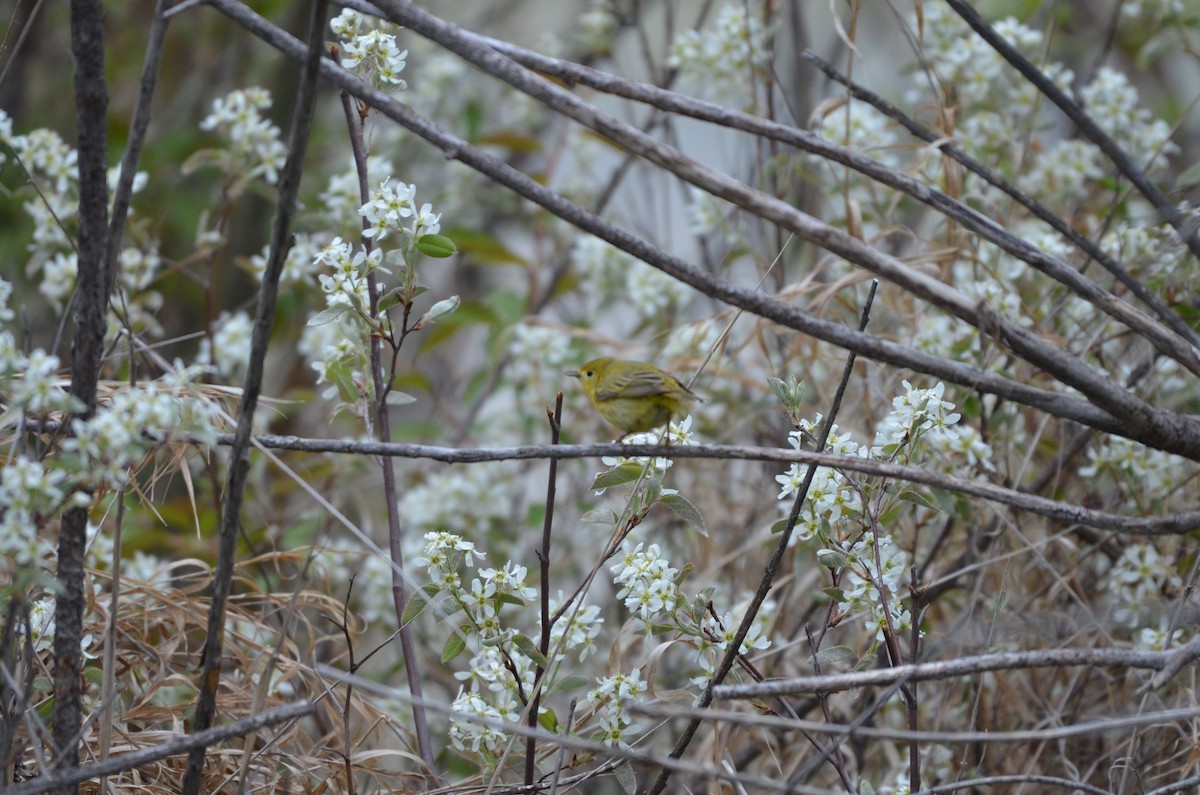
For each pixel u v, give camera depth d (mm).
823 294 9367
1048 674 9133
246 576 8383
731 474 11641
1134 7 11766
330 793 7484
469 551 6938
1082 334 9805
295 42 6027
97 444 5219
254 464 10984
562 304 15938
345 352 8102
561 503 12992
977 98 11195
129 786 6816
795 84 14297
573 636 7051
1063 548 9336
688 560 11602
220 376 11062
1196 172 10055
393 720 8250
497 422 13078
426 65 16141
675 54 12242
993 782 6160
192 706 7578
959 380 6586
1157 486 8891
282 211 5465
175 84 16766
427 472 13617
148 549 12703
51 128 15727
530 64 6664
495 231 17516
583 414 12883
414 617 6855
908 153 13750
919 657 7707
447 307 7340
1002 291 9438
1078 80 16266
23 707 5723
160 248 15344
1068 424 9969
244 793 6141
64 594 5523
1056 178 11102
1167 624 8008
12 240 13625
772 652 7652
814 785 9453
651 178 14984
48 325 14484
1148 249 9695
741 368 12430
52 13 15836
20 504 5121
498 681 7051
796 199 12875
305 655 8297
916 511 9664
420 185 16844
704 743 8828
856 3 8719
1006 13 14062
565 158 17359
